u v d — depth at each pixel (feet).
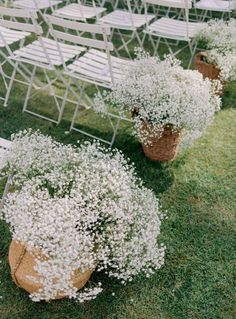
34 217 8.23
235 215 11.16
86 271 8.43
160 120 11.03
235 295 9.28
